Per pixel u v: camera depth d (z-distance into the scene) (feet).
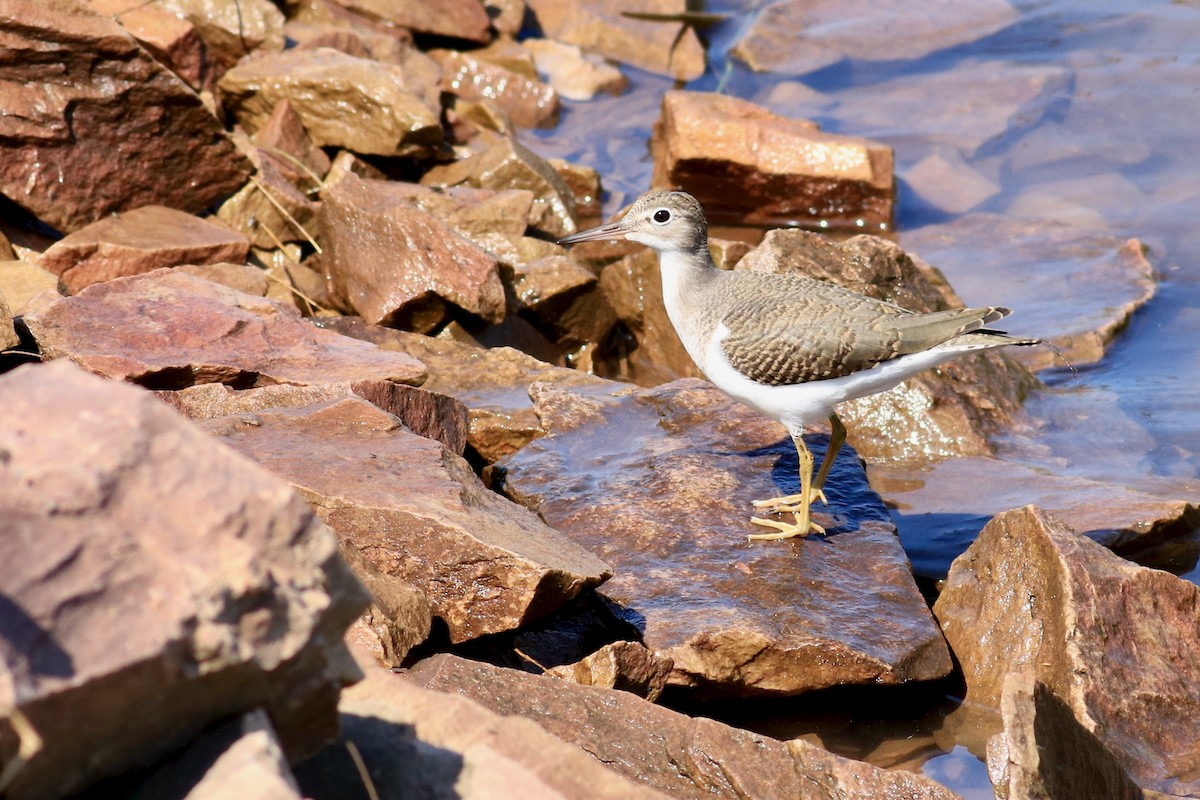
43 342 38.55
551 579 30.53
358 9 75.10
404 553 31.04
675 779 27.30
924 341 36.40
